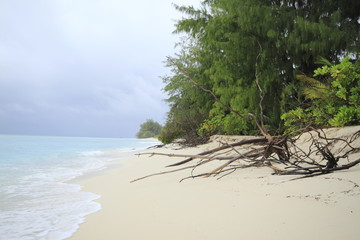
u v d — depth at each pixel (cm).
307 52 921
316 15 970
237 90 1131
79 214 321
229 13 1080
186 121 1916
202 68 1652
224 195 315
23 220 301
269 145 471
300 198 260
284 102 1013
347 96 687
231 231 204
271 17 969
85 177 674
